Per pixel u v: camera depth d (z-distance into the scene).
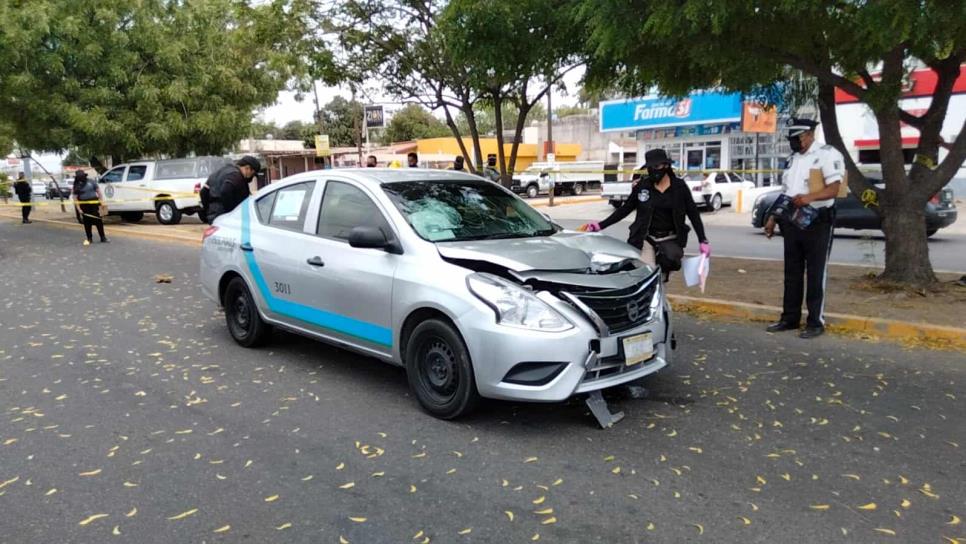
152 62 19.50
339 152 45.38
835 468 4.00
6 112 19.44
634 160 48.94
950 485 3.79
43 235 18.55
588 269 4.66
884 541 3.26
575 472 4.00
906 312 7.14
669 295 8.38
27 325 7.89
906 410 4.87
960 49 7.36
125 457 4.29
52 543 3.33
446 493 3.77
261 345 6.74
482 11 8.12
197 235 16.56
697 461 4.12
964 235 15.68
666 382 5.53
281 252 6.03
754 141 29.78
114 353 6.65
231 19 20.28
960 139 7.83
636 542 3.27
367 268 5.18
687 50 7.03
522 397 4.33
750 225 19.31
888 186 8.26
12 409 5.15
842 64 7.50
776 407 4.96
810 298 6.72
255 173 8.88
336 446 4.41
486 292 4.44
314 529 3.43
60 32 17.80
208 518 3.55
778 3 5.87
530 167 39.81
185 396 5.40
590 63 9.06
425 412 4.94
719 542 3.26
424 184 5.65
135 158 22.84
